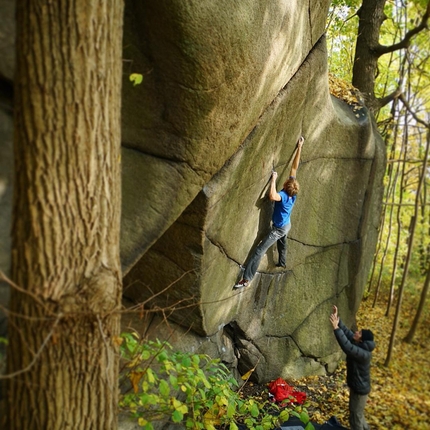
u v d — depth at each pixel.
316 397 7.89
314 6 5.14
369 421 7.85
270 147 5.58
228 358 7.01
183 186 4.12
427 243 16.53
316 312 8.60
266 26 4.00
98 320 2.46
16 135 2.35
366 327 12.87
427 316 14.82
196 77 3.54
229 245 5.62
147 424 3.44
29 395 2.45
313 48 5.86
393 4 12.34
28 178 2.31
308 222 7.70
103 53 2.35
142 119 3.74
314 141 6.91
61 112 2.27
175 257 5.12
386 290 16.52
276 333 7.78
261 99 4.64
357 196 8.62
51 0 2.19
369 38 10.18
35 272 2.35
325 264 8.56
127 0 3.31
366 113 8.46
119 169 2.61
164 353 3.77
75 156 2.33
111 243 2.58
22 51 2.25
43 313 2.38
